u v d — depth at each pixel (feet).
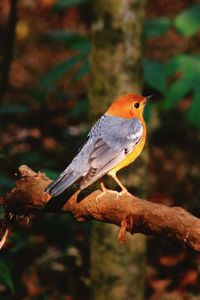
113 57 34.24
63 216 43.83
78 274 43.21
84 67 44.73
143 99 30.45
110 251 34.83
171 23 44.34
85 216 24.48
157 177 56.85
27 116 53.16
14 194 26.40
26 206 26.43
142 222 22.03
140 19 34.45
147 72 42.34
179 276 44.73
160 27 44.04
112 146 28.68
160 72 42.57
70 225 43.83
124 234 22.77
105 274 34.99
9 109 48.34
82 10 73.92
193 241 20.48
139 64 34.73
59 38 45.09
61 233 43.52
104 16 34.14
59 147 51.62
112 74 34.30
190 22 43.83
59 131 52.42
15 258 41.39
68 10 74.08
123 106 29.99
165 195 53.78
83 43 45.09
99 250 34.99
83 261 43.70
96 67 34.55
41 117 52.85
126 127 29.37
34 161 47.03
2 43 66.08
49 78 44.70
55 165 49.44
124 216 22.70
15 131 52.13
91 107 34.94
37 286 42.04
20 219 27.32
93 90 34.76
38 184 25.63
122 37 34.14
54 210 25.44
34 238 42.80
